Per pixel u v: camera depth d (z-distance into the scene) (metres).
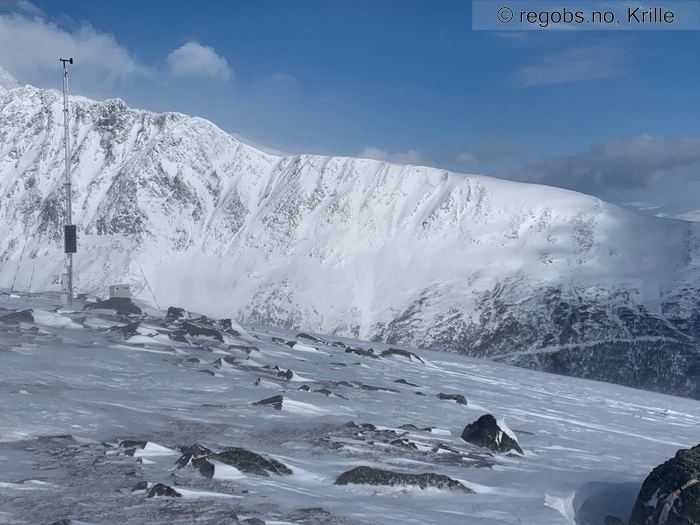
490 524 11.10
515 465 16.94
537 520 11.64
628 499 14.63
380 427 18.92
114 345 30.80
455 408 26.92
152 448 14.03
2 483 11.20
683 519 11.85
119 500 10.55
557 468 17.23
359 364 39.03
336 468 14.04
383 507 11.51
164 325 39.38
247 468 12.94
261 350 38.16
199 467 12.63
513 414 29.05
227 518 9.81
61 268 167.75
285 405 20.94
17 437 14.35
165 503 10.46
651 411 41.28
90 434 15.17
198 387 23.30
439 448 17.42
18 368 23.02
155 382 23.38
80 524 9.24
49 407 17.02
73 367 24.45
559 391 45.25
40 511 9.93
